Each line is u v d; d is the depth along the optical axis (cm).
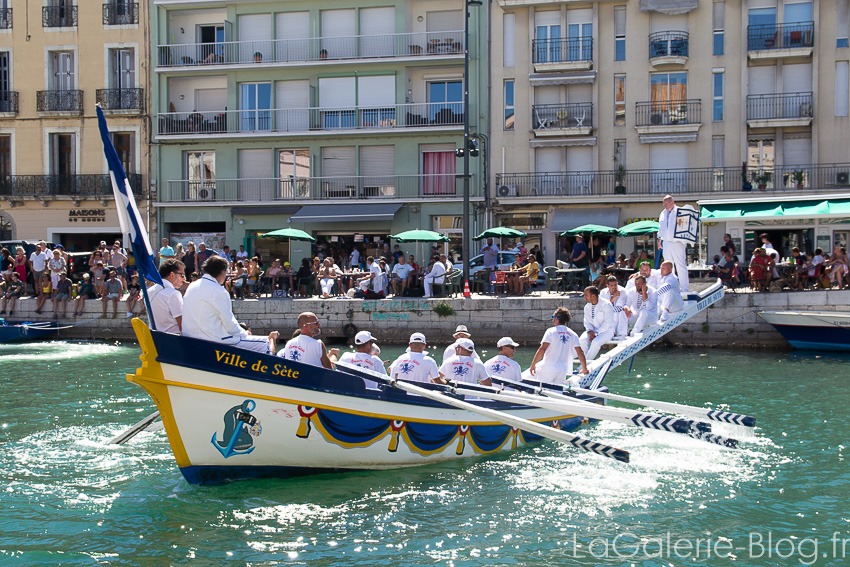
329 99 3722
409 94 3672
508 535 762
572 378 1264
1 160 3891
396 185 3628
